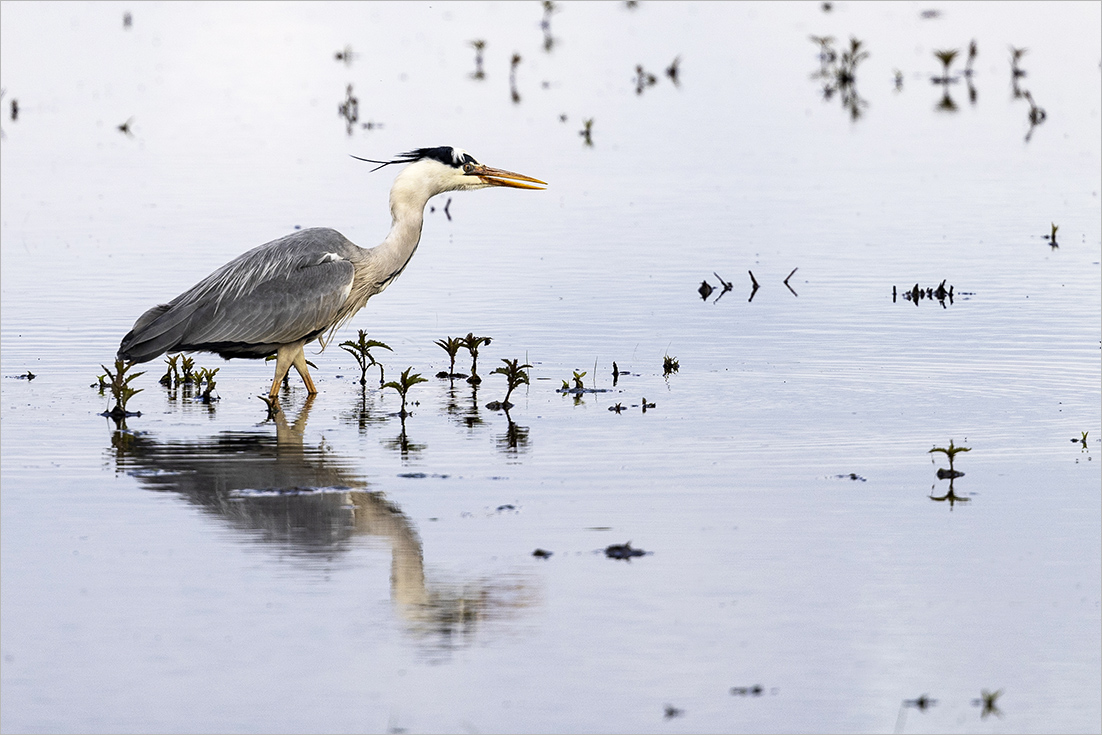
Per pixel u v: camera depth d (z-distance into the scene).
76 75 43.19
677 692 8.70
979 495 12.09
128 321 18.81
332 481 12.58
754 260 22.52
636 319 19.00
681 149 32.59
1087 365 16.50
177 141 33.75
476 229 25.44
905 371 16.34
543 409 15.04
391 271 16.62
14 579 10.28
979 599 9.96
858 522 11.46
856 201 27.06
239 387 16.36
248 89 40.81
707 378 16.19
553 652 9.19
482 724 8.31
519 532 11.25
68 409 15.05
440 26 53.50
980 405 14.94
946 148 32.41
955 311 19.20
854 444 13.59
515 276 21.59
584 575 10.38
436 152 16.64
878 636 9.42
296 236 16.05
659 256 22.86
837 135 34.31
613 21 55.12
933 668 9.01
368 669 8.97
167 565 10.56
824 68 43.78
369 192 27.81
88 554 10.78
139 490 12.31
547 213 26.52
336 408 15.27
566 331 18.44
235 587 10.16
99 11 57.38
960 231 24.45
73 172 30.17
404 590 10.10
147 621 9.60
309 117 36.50
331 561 10.66
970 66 44.22
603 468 12.91
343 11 57.81
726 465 12.98
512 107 37.59
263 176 29.62
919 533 11.21
